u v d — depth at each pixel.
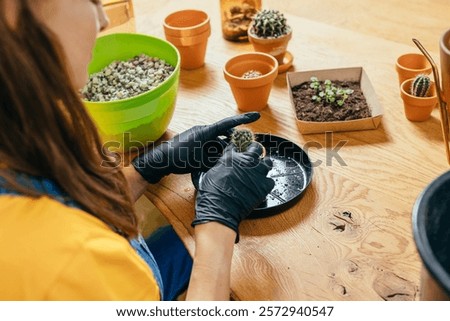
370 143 1.07
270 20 1.28
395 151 1.04
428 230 0.55
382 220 0.90
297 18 1.53
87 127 0.63
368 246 0.86
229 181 0.92
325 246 0.87
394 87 1.20
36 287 0.55
